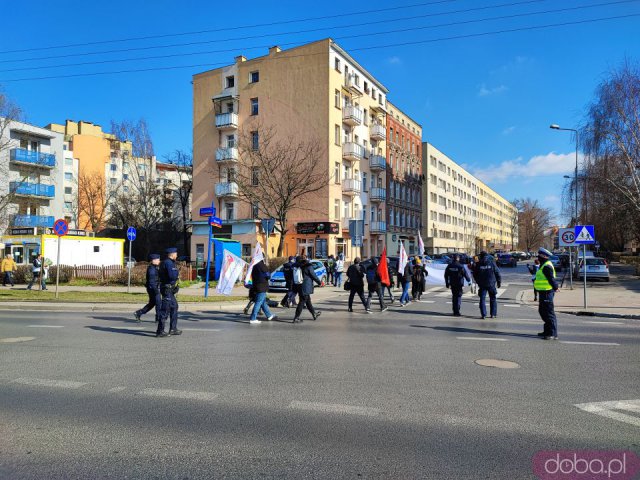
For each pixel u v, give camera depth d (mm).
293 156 39500
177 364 7141
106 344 8789
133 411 5016
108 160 69188
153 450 4023
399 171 57562
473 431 4461
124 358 7566
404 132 60000
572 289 22781
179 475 3570
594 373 6637
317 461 3812
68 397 5504
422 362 7270
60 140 49000
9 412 4992
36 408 5117
